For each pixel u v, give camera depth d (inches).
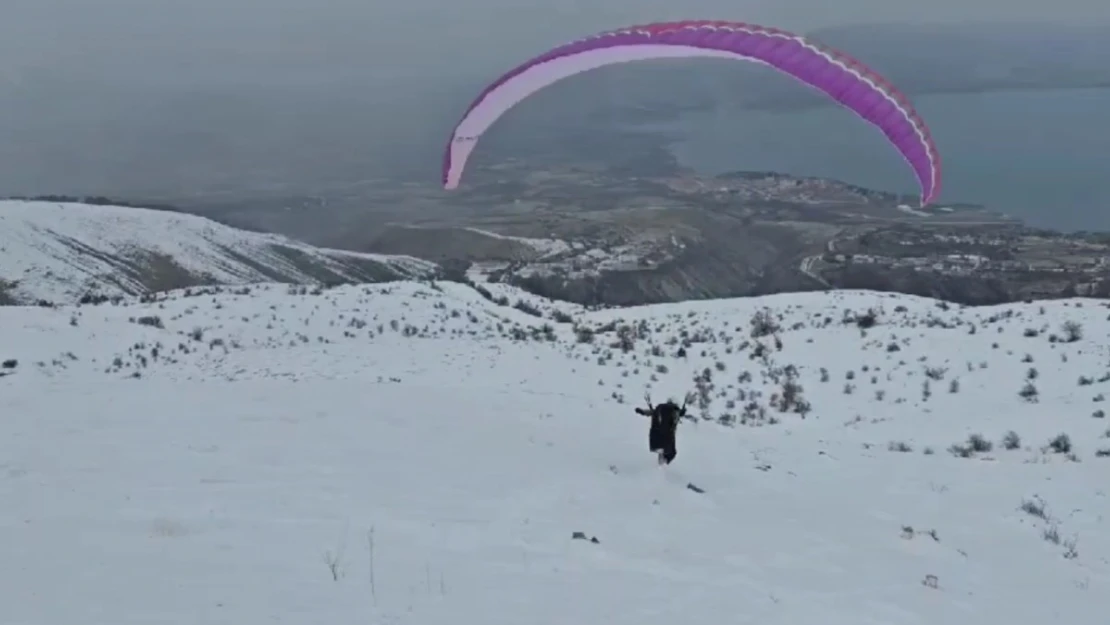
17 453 546.9
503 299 2336.4
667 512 491.8
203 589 298.5
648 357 1437.0
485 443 640.4
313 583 313.1
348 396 817.5
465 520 422.6
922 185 530.0
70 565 318.0
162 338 1385.3
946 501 592.1
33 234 3299.7
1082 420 917.8
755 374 1286.9
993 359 1214.3
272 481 478.6
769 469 658.2
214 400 783.1
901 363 1263.5
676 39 537.3
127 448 564.1
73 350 1244.5
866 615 355.3
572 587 339.9
